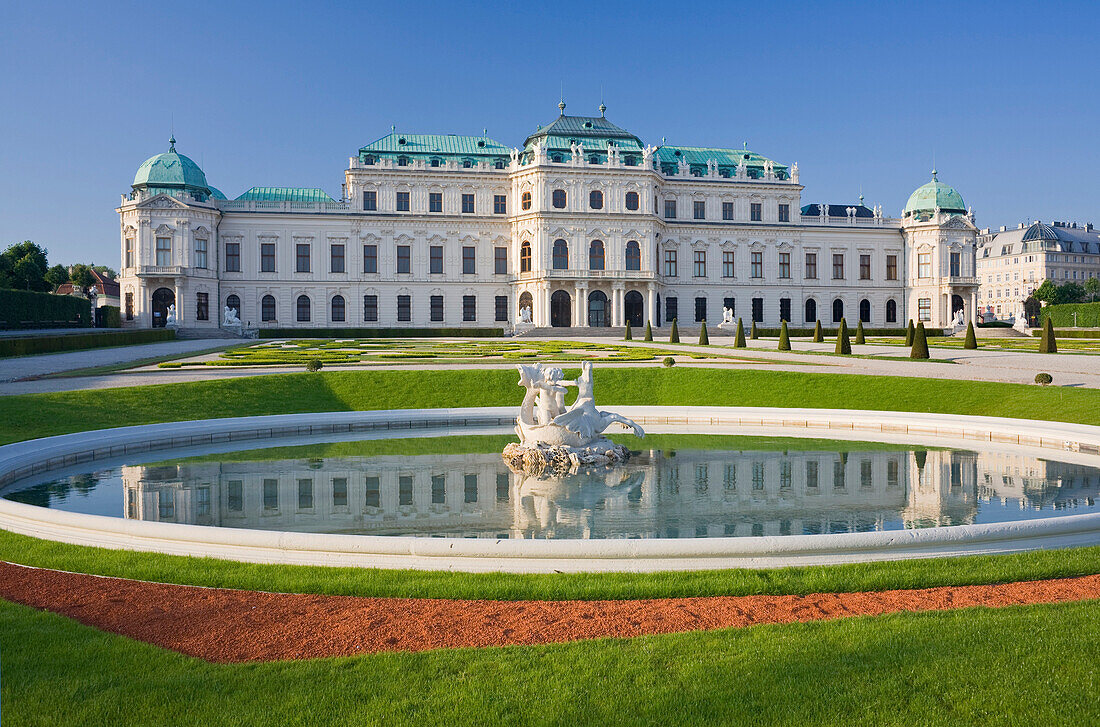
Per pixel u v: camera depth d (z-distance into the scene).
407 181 104.94
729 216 112.12
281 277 102.31
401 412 31.78
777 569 11.89
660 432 30.31
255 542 12.64
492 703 7.36
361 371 40.38
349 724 7.00
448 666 8.17
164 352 61.09
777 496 19.00
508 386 39.75
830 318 114.50
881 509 17.62
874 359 52.47
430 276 105.38
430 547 12.13
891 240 115.81
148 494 19.48
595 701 7.39
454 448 26.55
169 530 13.03
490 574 11.70
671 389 39.97
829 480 20.95
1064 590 10.89
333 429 30.55
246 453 25.59
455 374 40.50
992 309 188.75
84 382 36.69
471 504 18.27
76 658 8.43
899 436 29.08
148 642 8.99
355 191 104.12
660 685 7.70
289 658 8.57
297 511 17.62
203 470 22.64
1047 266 173.12
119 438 25.28
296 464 23.53
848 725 6.94
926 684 7.60
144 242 94.31
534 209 102.12
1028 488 19.91
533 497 18.97
